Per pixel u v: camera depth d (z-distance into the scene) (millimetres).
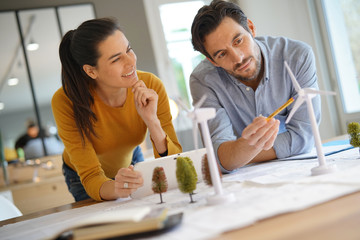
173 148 1432
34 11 3758
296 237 523
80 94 1414
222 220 659
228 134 1435
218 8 1265
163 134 1457
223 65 1324
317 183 795
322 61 3643
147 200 1095
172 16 4129
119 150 1602
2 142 3639
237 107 1518
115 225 659
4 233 1034
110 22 1321
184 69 4125
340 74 3574
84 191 1787
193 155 1142
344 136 1727
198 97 1516
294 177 924
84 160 1390
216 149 1345
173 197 1046
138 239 636
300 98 926
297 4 3682
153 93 1426
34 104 3709
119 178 1161
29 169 3656
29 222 1142
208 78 1488
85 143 1405
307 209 643
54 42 3775
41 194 3352
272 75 1454
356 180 748
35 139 3691
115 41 1304
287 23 3762
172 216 713
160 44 4070
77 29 1350
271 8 3816
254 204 726
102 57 1312
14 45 3709
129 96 1496
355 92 3467
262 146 1083
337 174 837
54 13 3795
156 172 1000
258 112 1510
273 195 770
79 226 677
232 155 1259
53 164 3701
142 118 1448
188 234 616
